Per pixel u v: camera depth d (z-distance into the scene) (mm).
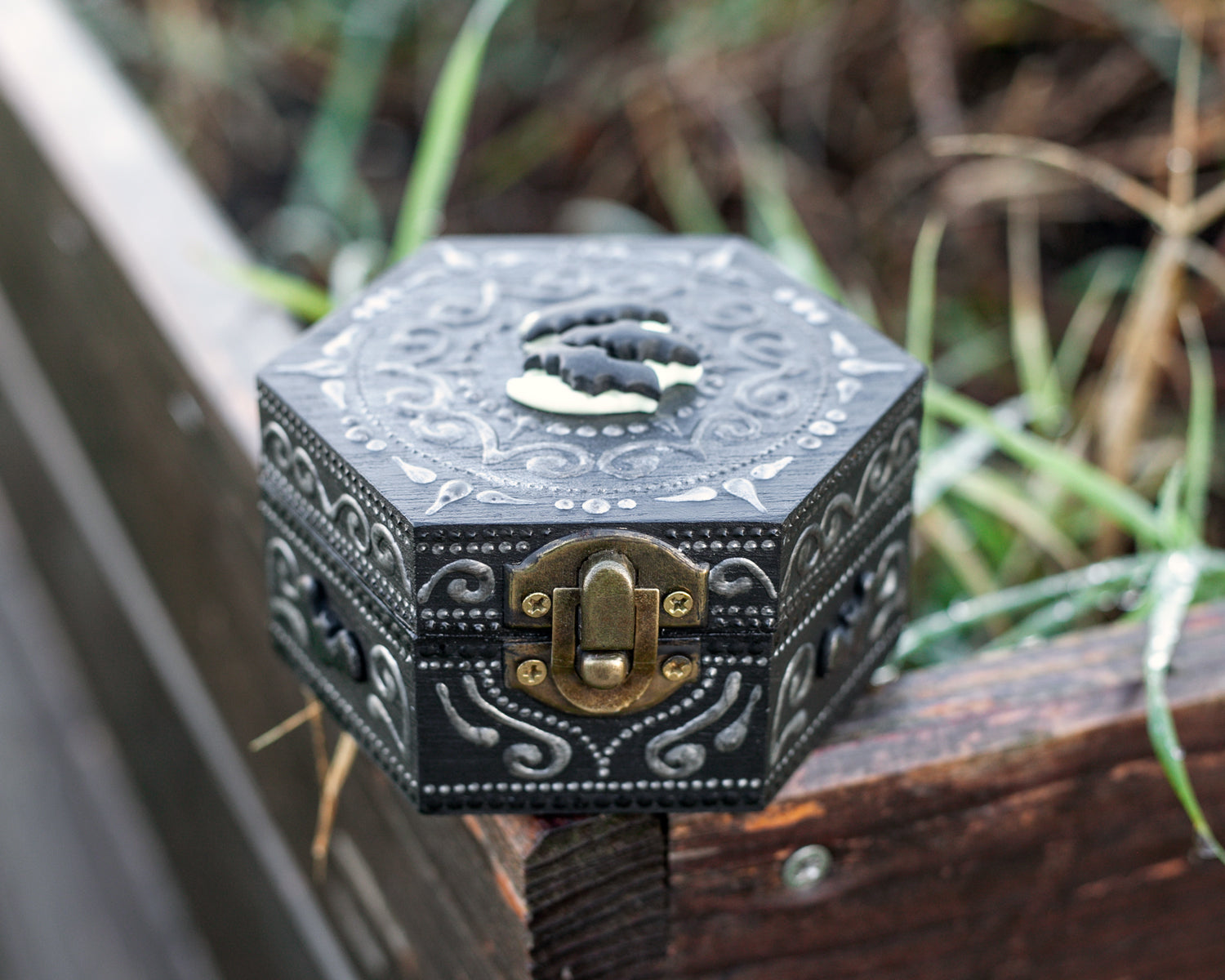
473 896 402
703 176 682
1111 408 527
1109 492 449
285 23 776
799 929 403
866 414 380
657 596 359
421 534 354
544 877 376
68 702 799
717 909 394
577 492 360
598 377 376
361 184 706
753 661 366
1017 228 630
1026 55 689
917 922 412
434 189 497
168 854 701
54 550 756
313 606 392
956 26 673
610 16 741
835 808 390
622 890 385
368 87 697
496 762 374
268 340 487
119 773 766
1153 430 591
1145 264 580
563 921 383
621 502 358
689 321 407
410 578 359
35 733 783
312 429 374
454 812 379
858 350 399
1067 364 582
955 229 653
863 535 389
